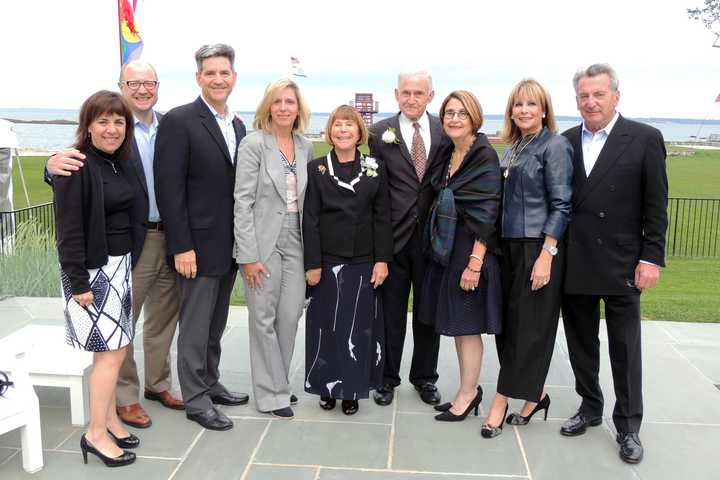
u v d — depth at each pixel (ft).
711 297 24.48
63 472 10.28
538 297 11.16
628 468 10.59
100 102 9.58
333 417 12.46
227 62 11.41
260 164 11.73
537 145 11.02
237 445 11.25
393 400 13.34
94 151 9.80
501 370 11.66
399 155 12.63
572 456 10.96
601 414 12.01
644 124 10.69
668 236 49.65
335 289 12.15
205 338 12.06
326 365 12.34
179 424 12.05
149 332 12.69
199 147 11.38
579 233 10.91
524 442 11.45
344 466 10.53
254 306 12.18
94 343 9.92
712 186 76.79
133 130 10.11
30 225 30.12
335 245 12.08
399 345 13.33
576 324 11.76
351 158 12.13
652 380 14.60
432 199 12.55
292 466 10.52
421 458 10.82
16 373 10.28
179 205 11.31
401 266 12.87
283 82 11.60
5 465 10.50
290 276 12.26
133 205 10.35
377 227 12.32
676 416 12.69
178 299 12.65
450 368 15.31
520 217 11.10
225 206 11.77
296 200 12.06
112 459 10.42
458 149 11.76
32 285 23.44
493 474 10.31
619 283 10.69
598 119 10.65
